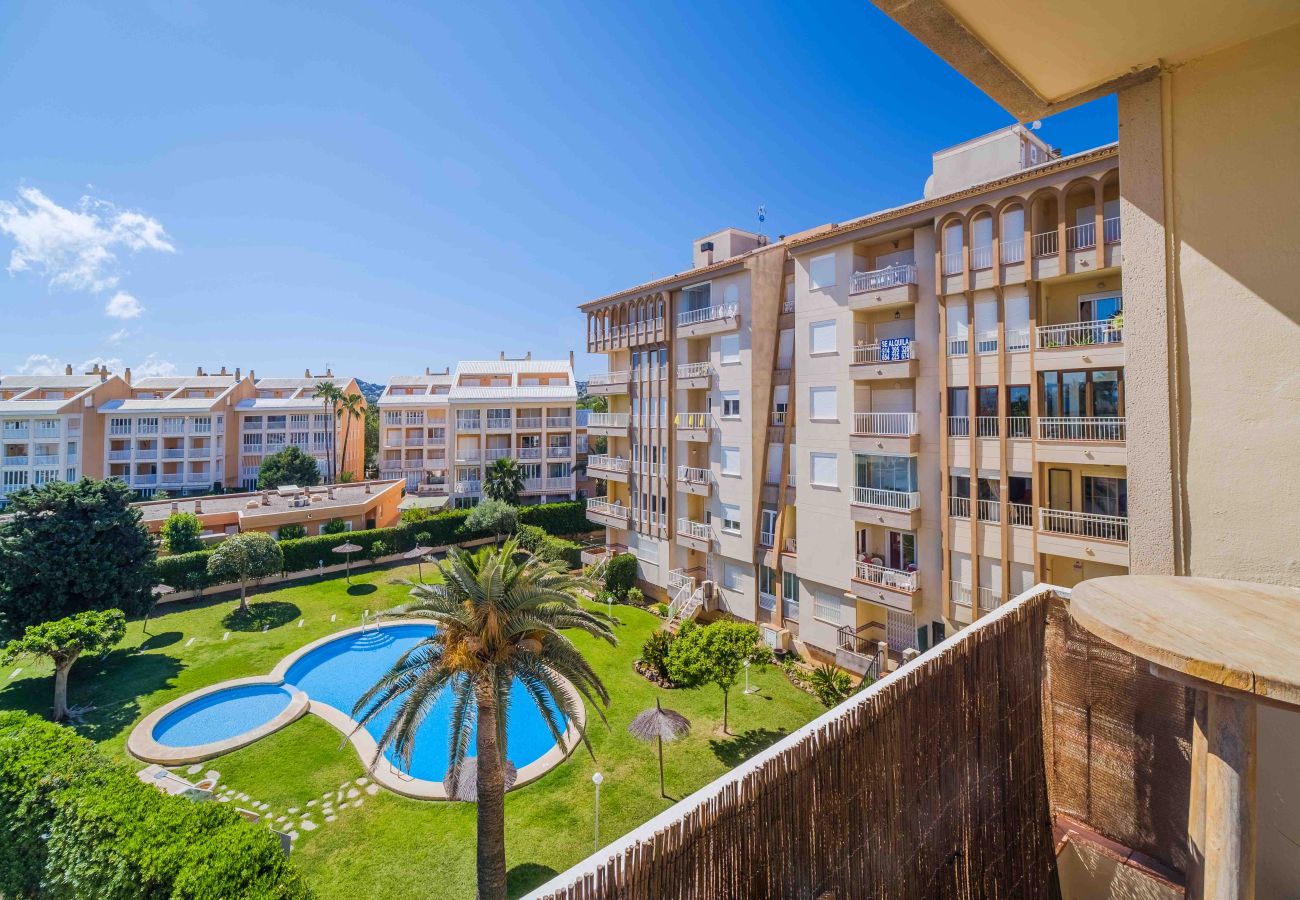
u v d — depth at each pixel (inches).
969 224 679.1
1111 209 602.2
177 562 1190.9
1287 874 122.3
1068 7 108.3
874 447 773.3
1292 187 117.0
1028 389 643.5
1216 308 127.4
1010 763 171.3
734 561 1030.4
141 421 2395.4
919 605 753.0
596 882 93.7
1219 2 108.7
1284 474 119.3
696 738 722.2
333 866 525.0
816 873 121.9
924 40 116.0
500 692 478.3
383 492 1788.9
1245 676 77.5
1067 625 183.5
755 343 962.7
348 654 1015.0
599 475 1334.9
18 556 860.6
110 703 813.2
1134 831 166.7
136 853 385.4
